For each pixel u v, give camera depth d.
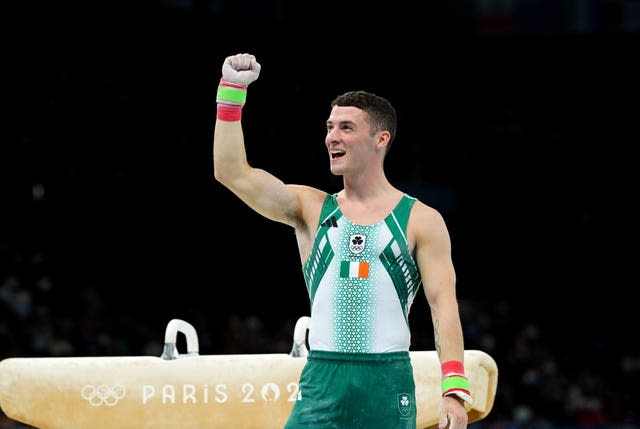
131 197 41.88
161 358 10.96
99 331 37.12
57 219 40.59
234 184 9.38
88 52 39.12
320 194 9.72
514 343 46.34
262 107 42.34
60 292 38.91
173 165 42.09
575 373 45.91
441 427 8.63
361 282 9.02
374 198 9.42
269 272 45.59
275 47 42.72
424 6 47.81
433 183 48.97
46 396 10.66
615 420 42.41
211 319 42.84
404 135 47.69
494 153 49.72
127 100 40.25
